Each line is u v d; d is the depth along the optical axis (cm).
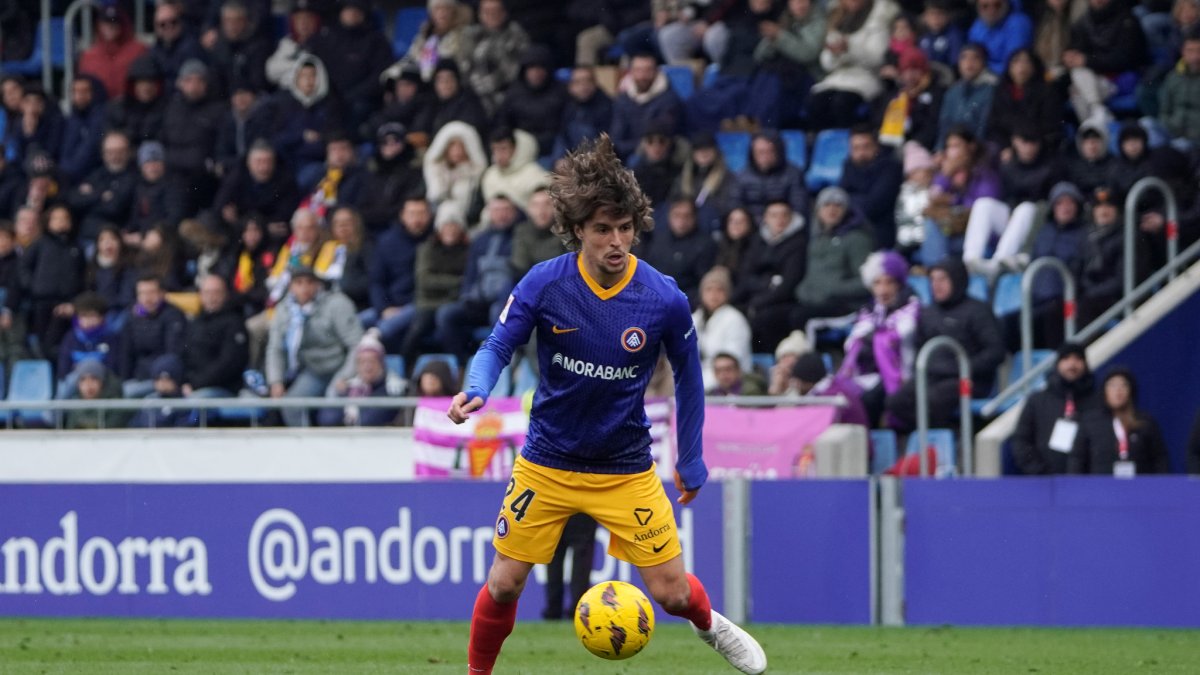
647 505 1791
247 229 4966
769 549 3525
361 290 4759
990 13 4891
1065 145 4747
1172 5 4953
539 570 3562
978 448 3866
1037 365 4194
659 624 3525
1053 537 3369
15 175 5541
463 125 4966
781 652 2928
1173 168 4409
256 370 4747
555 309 1748
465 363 4588
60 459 4044
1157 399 4109
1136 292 4134
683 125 4956
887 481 3462
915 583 3450
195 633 3356
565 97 5091
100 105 5609
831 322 4338
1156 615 3309
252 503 3712
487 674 1905
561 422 1775
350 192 5041
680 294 1778
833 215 4381
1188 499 3297
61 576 3797
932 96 4712
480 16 5512
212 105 5412
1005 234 4397
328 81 5416
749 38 5119
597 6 5584
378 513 3647
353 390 4266
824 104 4975
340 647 3048
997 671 2614
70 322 4912
